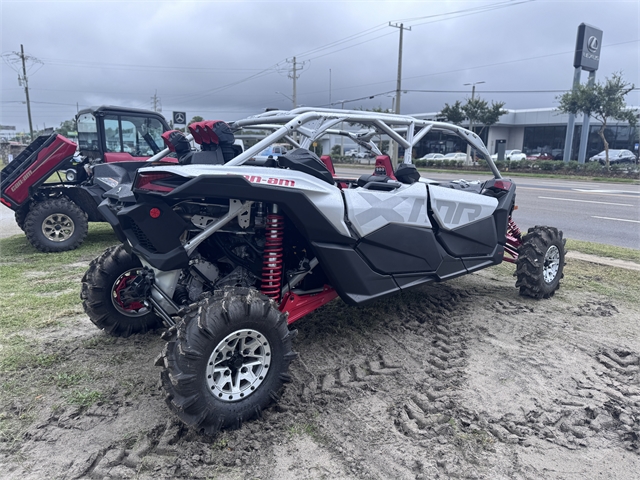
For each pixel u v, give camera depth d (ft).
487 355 12.59
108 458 8.46
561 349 12.91
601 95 94.58
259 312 9.29
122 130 29.76
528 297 17.24
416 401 10.39
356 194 11.91
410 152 14.75
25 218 25.18
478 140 17.51
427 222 13.47
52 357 12.22
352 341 13.48
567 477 8.11
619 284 18.76
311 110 12.67
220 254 11.75
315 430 9.40
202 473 8.16
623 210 41.37
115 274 12.82
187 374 8.51
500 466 8.35
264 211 11.10
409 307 16.14
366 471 8.24
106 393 10.59
